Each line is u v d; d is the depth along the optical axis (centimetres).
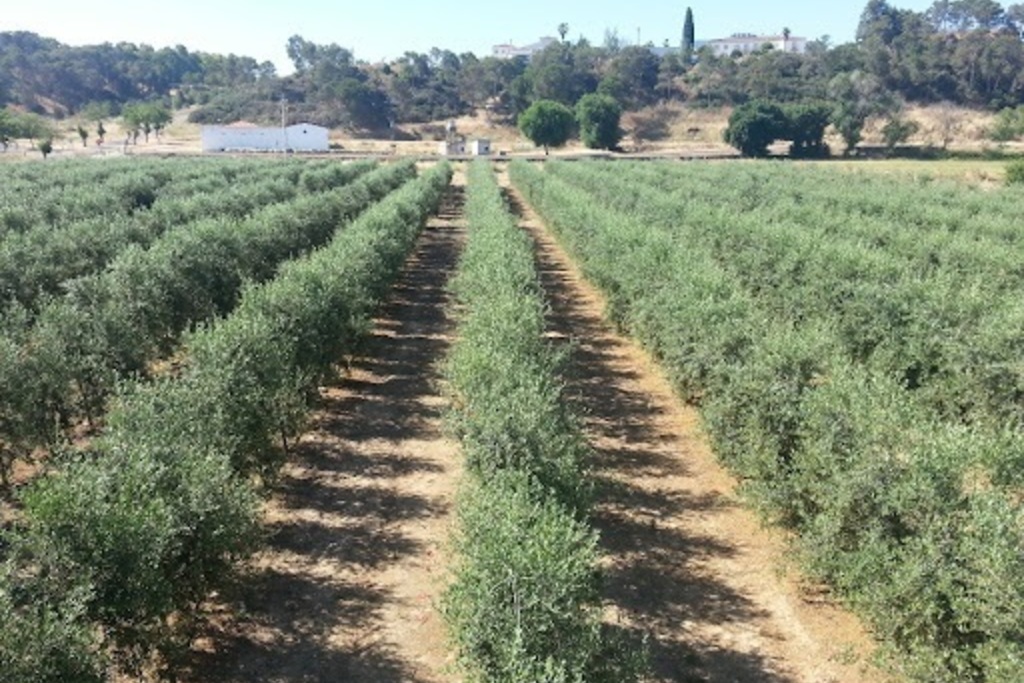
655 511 1551
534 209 6034
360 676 1105
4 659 784
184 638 1105
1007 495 1022
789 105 12525
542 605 850
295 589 1297
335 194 4166
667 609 1252
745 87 16262
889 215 4259
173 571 1036
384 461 1766
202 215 3634
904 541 1028
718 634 1192
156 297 2062
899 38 18400
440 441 1877
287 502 1577
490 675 852
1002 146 11831
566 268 3953
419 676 1105
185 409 1252
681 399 2059
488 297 1938
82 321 1741
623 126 15512
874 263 2420
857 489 1088
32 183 4719
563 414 1408
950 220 3881
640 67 17062
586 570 926
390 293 3189
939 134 13575
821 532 1162
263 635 1186
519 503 990
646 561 1380
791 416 1312
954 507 991
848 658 1084
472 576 896
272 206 3528
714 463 1752
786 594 1285
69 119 17988
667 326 1959
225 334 1538
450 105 17412
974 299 1944
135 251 2245
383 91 17500
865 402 1202
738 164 8531
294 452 1800
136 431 1180
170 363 2197
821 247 2653
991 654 882
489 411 1212
